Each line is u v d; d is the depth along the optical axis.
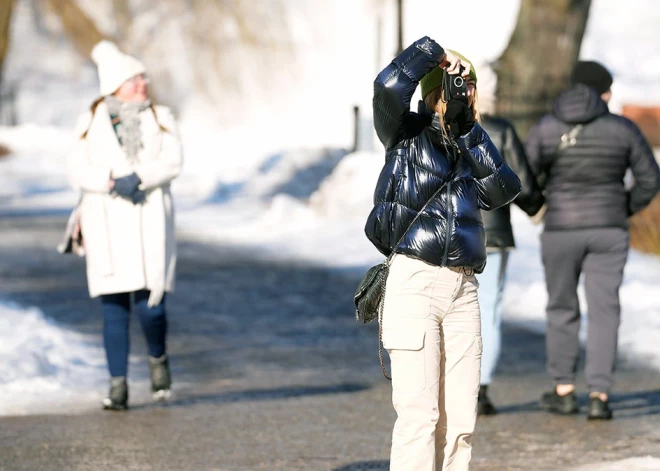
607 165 26.02
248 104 168.75
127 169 26.03
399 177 15.80
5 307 34.34
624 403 27.33
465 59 15.88
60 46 170.00
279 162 89.38
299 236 62.00
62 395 27.33
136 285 25.81
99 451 21.94
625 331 35.94
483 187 15.98
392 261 15.95
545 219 26.61
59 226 70.25
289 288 46.69
